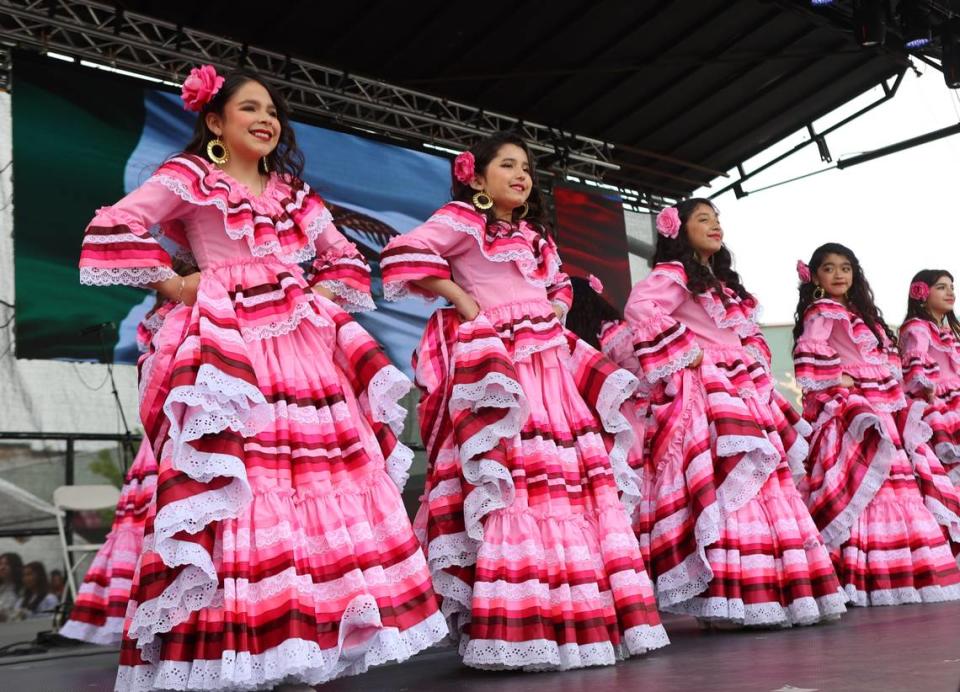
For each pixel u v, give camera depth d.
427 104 7.59
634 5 6.94
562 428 3.25
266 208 2.77
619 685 2.47
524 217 3.61
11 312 6.15
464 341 3.17
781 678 2.34
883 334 5.29
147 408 2.61
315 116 7.04
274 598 2.38
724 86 7.97
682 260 4.17
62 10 6.26
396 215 7.13
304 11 6.49
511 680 2.78
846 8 7.38
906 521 4.98
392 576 2.56
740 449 3.82
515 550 3.03
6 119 6.22
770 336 13.64
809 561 3.96
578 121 8.12
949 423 6.02
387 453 2.71
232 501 2.39
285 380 2.61
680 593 3.84
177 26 6.34
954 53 7.30
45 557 6.43
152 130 6.43
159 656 2.40
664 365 3.94
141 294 6.50
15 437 6.07
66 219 6.19
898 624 3.63
